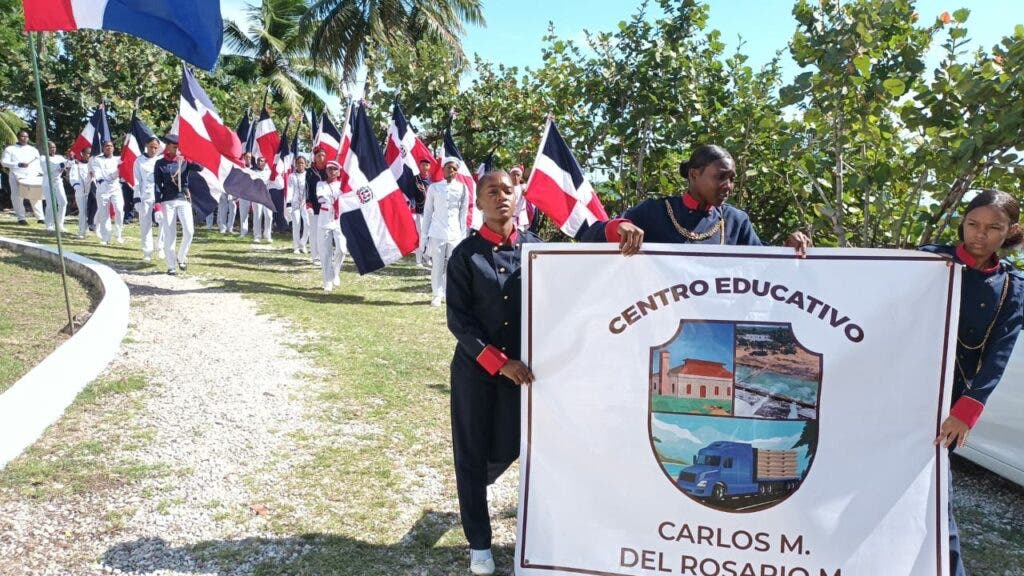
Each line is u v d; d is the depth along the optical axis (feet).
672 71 32.68
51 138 76.43
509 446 11.16
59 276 34.37
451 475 14.58
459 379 11.06
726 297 9.87
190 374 20.44
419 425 17.28
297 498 13.34
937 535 9.48
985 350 9.77
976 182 20.79
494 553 11.69
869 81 21.15
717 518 9.82
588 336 10.16
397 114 42.01
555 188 22.04
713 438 9.85
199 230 67.26
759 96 30.94
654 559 9.95
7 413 15.15
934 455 9.55
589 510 10.12
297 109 100.83
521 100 48.93
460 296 10.94
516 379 10.27
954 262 9.43
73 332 24.22
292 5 108.37
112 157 49.29
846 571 9.56
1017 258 19.71
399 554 11.55
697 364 9.89
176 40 20.33
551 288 10.24
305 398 18.88
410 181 43.29
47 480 13.67
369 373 21.30
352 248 29.78
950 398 9.50
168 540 11.75
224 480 13.98
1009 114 17.70
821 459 9.67
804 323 9.70
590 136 36.22
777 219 32.89
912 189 23.02
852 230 26.13
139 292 31.86
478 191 10.96
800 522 9.66
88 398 18.10
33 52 22.03
